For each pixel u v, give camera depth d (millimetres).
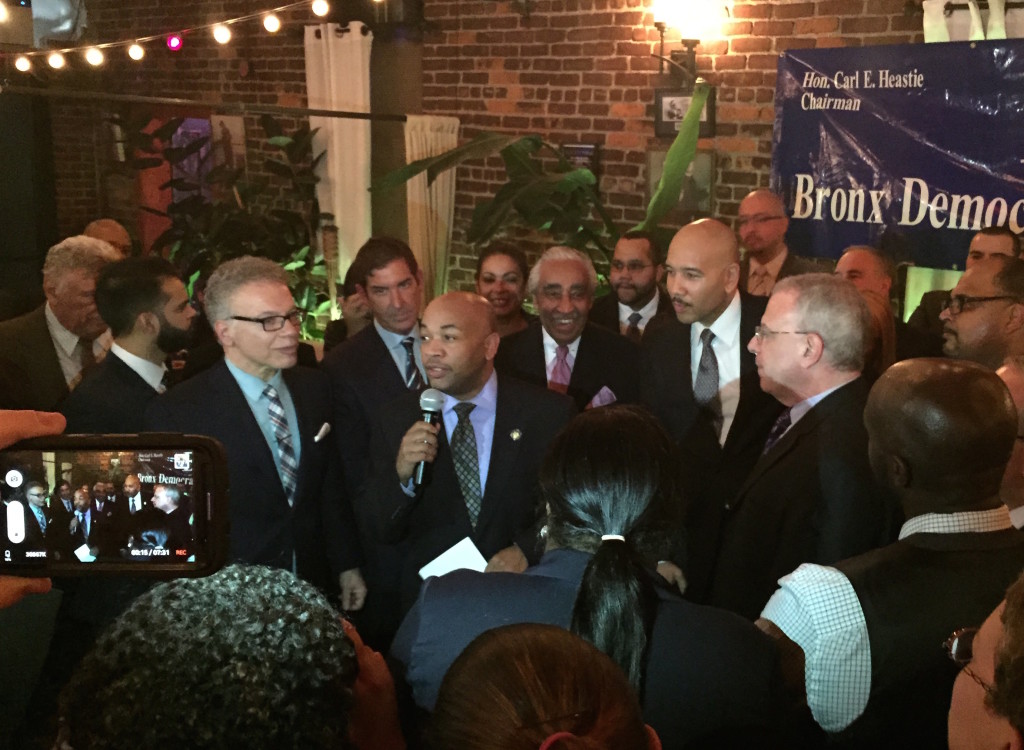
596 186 5172
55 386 2975
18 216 6488
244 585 937
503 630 855
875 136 4211
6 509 994
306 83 6270
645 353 2846
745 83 4625
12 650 1397
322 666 882
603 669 813
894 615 1322
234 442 2160
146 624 874
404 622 1290
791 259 4242
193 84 6980
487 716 762
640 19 4875
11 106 6340
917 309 3996
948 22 3971
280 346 2162
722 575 2045
